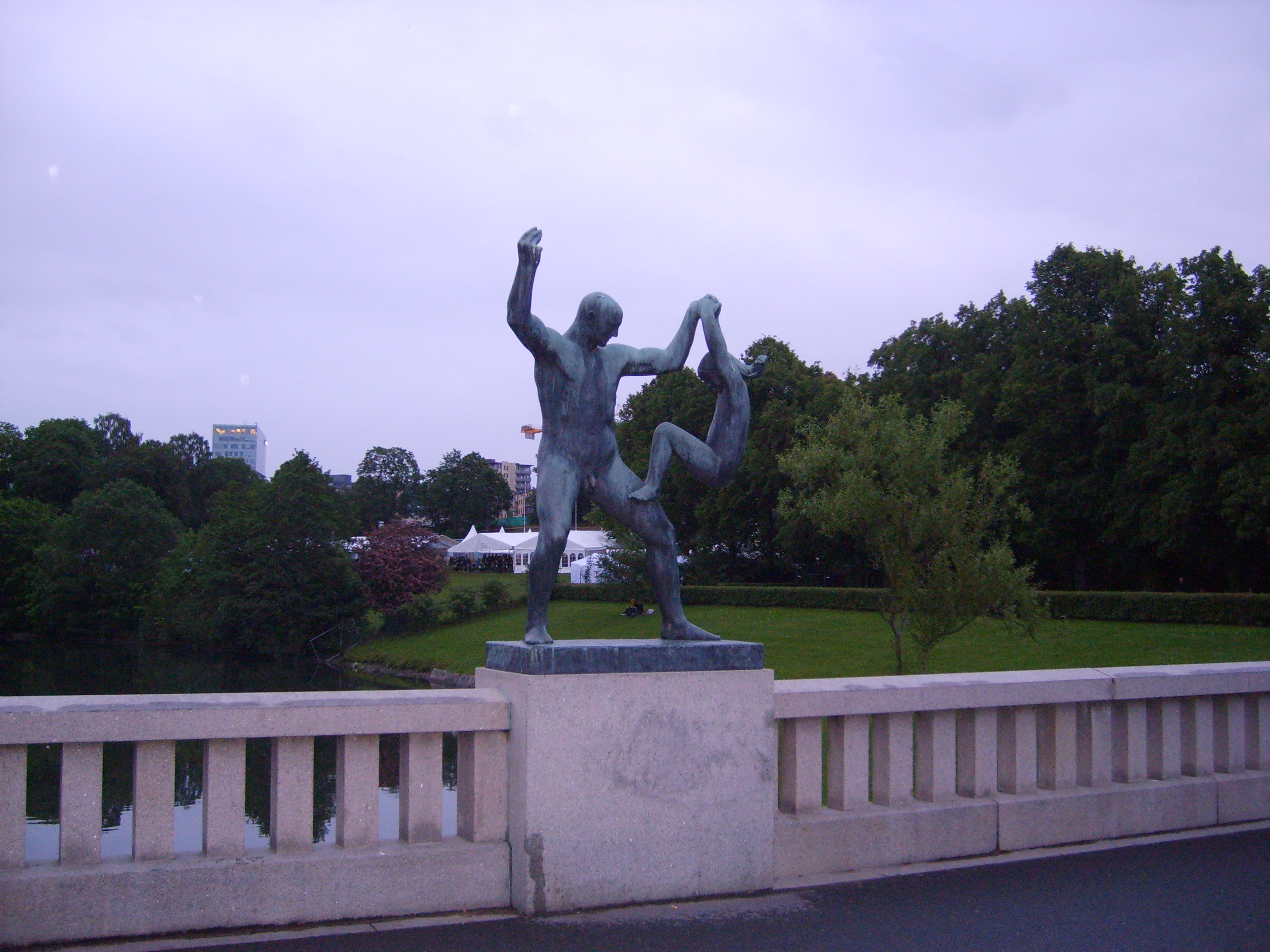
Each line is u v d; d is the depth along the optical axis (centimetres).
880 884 574
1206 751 744
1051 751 686
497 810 524
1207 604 3353
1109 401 4247
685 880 536
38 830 1161
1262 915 532
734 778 552
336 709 486
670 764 536
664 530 573
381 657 4472
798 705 591
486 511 14388
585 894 514
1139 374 4366
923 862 618
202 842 486
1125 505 4253
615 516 571
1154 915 530
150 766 466
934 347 5697
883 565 2166
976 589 2080
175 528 6538
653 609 5109
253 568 4888
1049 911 534
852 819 601
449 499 14275
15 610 6406
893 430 2136
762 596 4828
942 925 510
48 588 5944
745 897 544
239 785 480
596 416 556
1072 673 693
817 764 607
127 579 5997
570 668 516
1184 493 3881
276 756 488
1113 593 3588
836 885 571
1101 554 4691
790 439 5375
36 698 465
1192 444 3888
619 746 523
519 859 509
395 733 501
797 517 2355
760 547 5816
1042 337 4688
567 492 546
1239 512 3744
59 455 9238
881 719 635
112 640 5909
